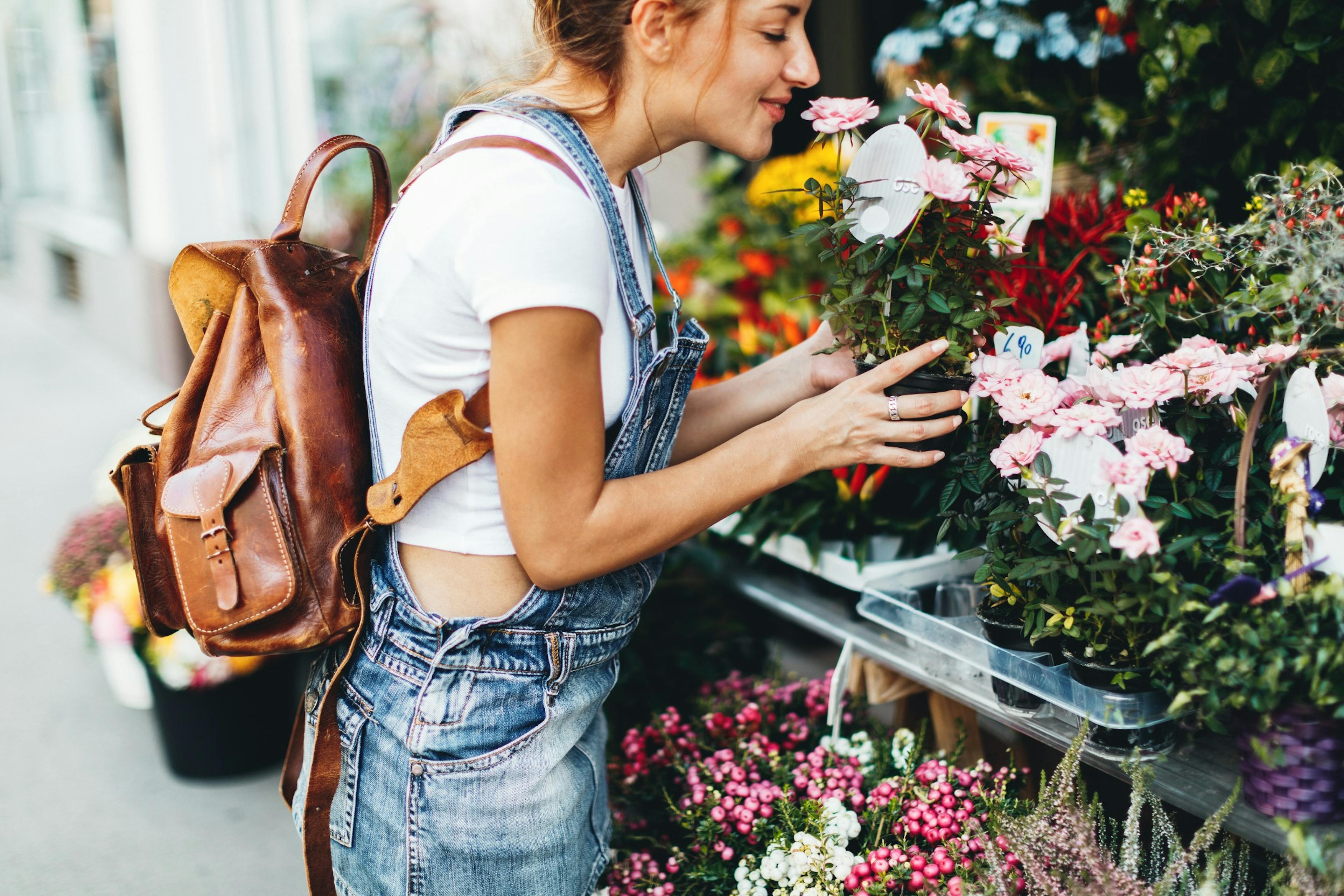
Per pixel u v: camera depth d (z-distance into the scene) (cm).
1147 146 192
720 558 221
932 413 120
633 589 128
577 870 129
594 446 108
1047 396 122
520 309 101
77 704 311
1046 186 161
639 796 186
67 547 277
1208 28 171
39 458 527
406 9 434
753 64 111
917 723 197
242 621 122
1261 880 146
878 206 131
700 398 148
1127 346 139
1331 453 134
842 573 187
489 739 118
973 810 154
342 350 128
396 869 122
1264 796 119
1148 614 118
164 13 530
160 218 571
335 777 127
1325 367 132
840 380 144
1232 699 109
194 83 545
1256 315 146
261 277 127
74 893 228
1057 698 133
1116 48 205
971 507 137
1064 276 169
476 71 404
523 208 102
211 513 120
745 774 176
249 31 547
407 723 119
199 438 126
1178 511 117
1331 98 167
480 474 115
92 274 723
